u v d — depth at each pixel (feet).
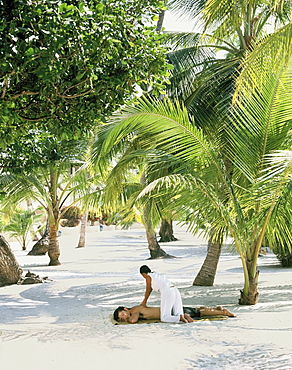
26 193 67.46
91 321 27.58
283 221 29.55
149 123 30.73
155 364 17.93
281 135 30.07
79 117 24.61
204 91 40.42
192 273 54.80
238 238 29.71
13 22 18.12
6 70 18.89
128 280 48.57
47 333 24.32
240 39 40.57
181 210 30.55
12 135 25.89
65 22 19.25
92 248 105.81
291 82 28.53
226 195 30.96
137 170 58.75
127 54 22.17
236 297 34.42
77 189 69.62
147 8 23.13
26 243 124.88
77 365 18.24
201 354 19.02
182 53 43.83
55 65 19.33
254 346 19.75
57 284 46.52
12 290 42.93
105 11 20.58
